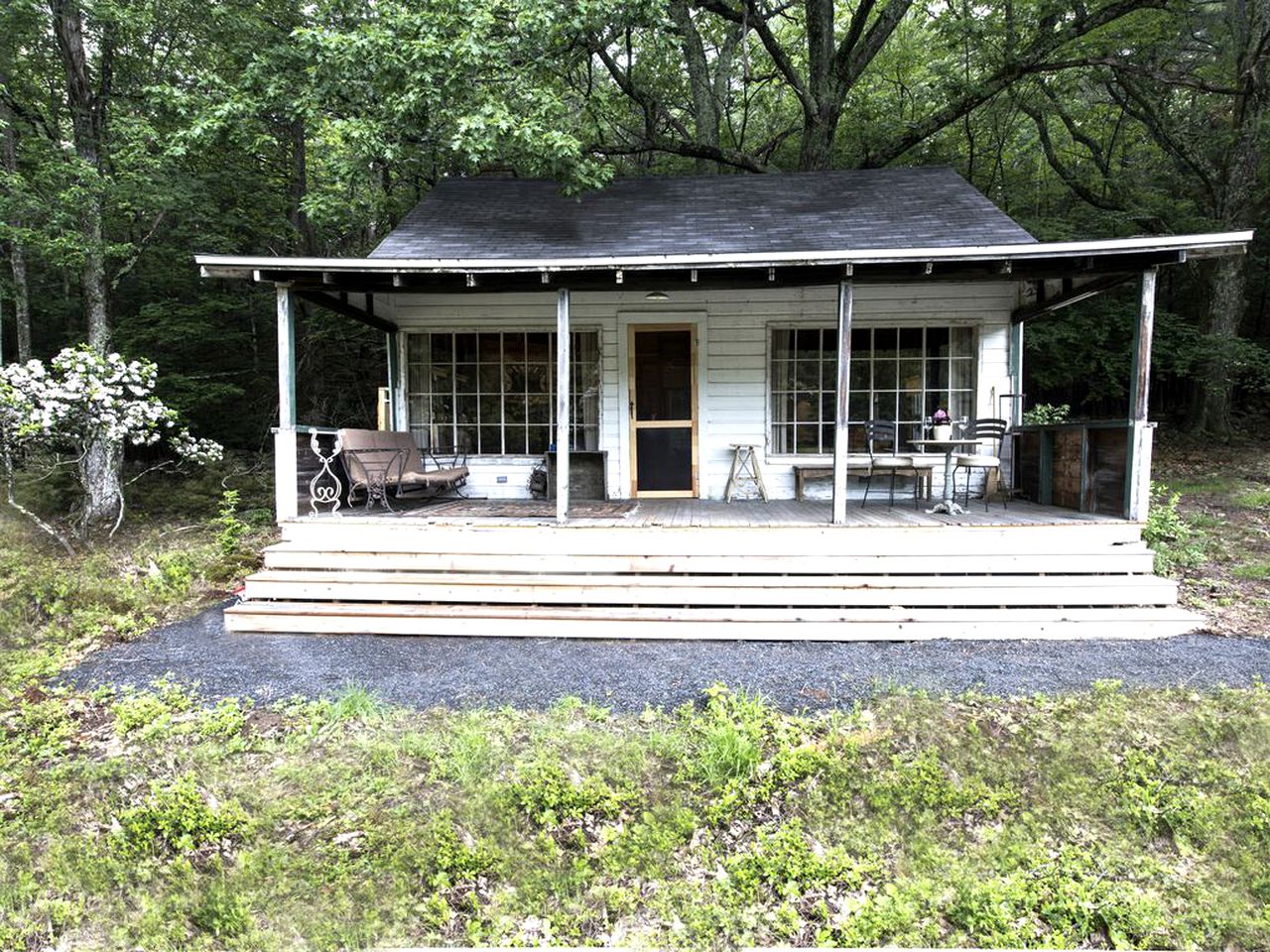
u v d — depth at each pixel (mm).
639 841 2590
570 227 6699
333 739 3160
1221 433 11070
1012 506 5957
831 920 2311
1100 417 13000
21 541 6684
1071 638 4254
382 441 6199
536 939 2264
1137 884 2412
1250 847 2520
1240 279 10805
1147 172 12938
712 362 6898
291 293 5270
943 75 12453
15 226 7695
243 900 2340
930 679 3607
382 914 2334
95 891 2420
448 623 4457
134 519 7926
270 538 7020
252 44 8562
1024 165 14570
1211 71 11812
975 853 2545
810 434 6953
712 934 2268
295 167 11078
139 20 7781
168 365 9617
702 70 12469
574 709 3375
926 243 5758
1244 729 3033
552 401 7094
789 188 7504
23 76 8875
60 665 4043
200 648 4293
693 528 4727
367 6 8055
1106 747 2988
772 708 3340
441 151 7738
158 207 7984
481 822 2645
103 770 2938
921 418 6812
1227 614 4527
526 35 6809
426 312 7031
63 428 6844
